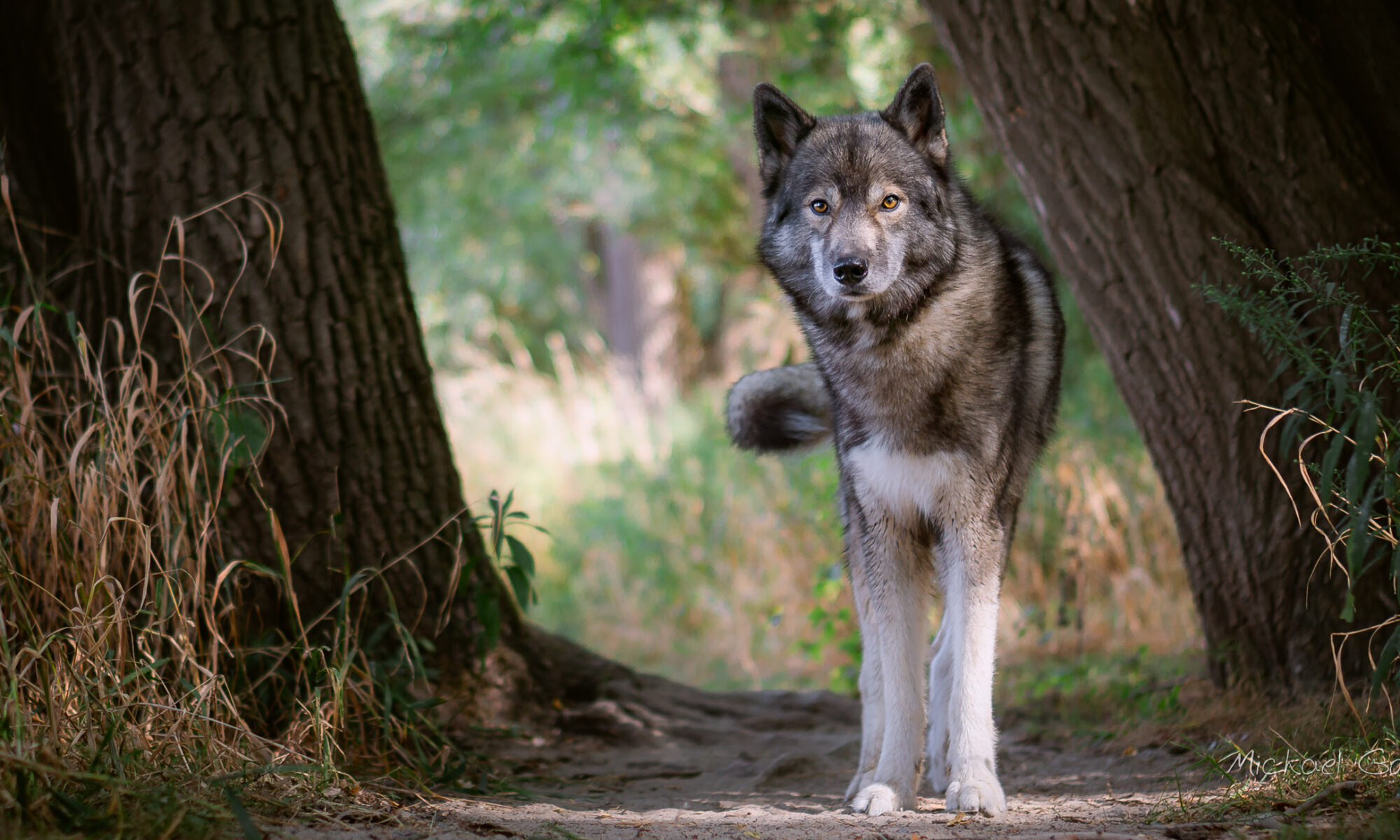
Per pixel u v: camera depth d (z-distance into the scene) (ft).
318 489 17.60
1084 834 11.21
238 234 17.10
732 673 30.96
